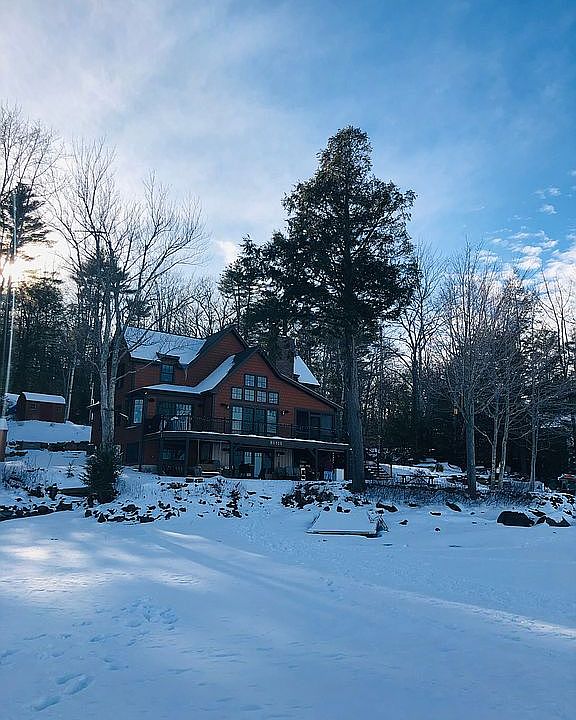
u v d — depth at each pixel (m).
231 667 6.20
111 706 5.12
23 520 20.08
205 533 18.22
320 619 8.38
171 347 39.22
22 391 60.97
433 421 41.56
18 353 60.97
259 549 15.58
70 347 36.19
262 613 8.64
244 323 30.20
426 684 5.76
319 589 10.54
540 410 32.91
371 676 5.96
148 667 6.16
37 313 60.91
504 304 31.19
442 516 22.52
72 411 61.50
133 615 8.25
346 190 29.77
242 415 37.28
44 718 4.87
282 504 23.84
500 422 33.78
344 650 6.89
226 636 7.41
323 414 40.62
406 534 19.00
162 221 31.08
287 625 8.01
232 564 13.05
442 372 32.94
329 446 36.44
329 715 4.97
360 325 29.17
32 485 24.80
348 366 29.50
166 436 32.19
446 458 40.91
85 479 24.70
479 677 5.98
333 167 29.80
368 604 9.41
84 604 8.79
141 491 24.41
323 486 27.47
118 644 6.93
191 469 32.62
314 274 28.94
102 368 29.03
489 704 5.27
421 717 4.97
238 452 36.72
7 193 32.22
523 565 13.35
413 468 39.16
